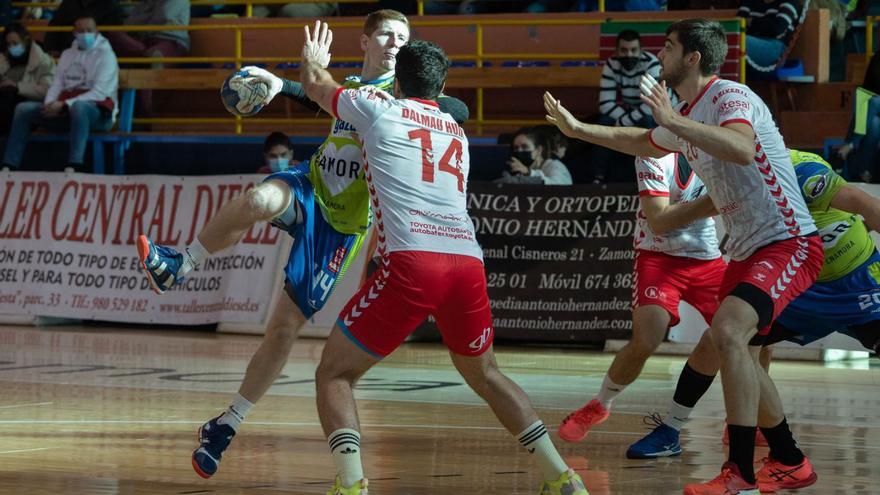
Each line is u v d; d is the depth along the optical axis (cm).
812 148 1930
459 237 674
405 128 675
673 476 807
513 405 675
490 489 754
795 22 1989
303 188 782
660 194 921
